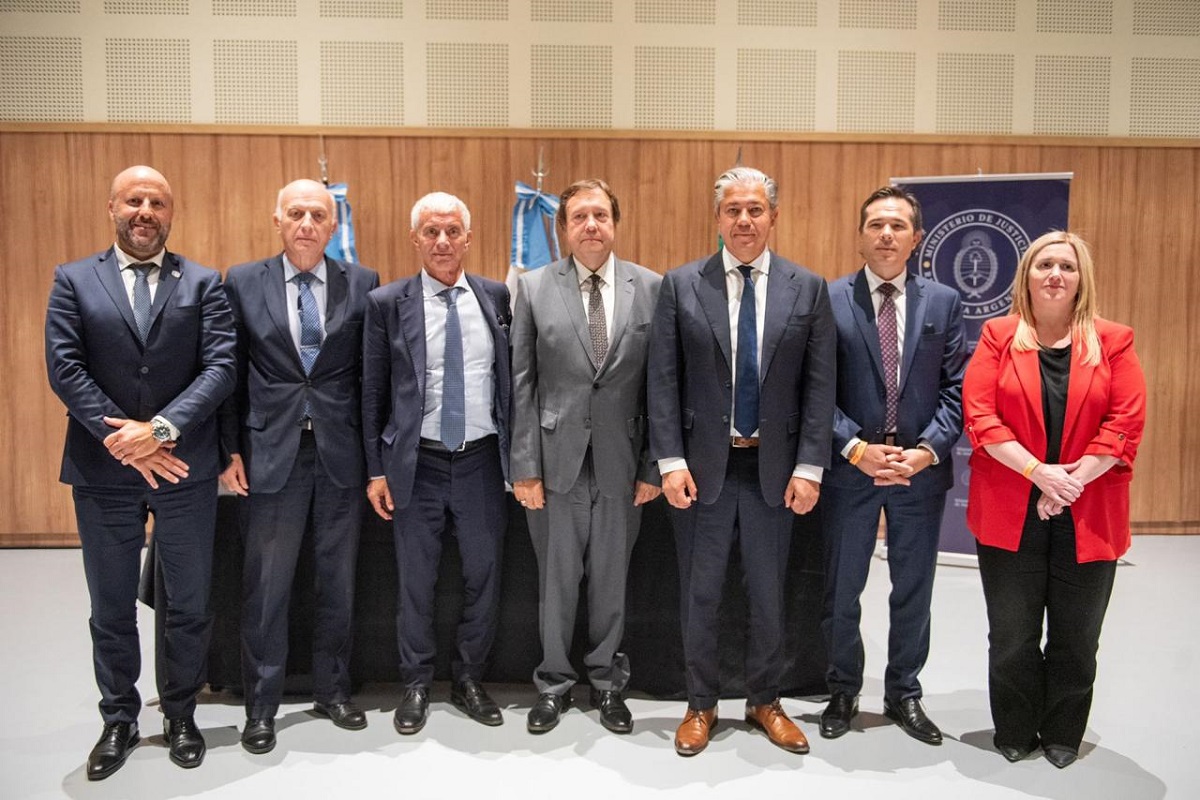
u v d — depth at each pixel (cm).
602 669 287
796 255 543
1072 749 260
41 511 525
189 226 523
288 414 267
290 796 239
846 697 282
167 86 521
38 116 516
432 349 276
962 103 545
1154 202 546
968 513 267
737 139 536
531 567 312
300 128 523
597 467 269
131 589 257
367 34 525
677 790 242
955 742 273
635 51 533
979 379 259
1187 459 556
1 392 518
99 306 245
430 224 273
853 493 270
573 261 278
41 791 241
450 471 278
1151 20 545
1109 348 250
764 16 535
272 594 270
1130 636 372
